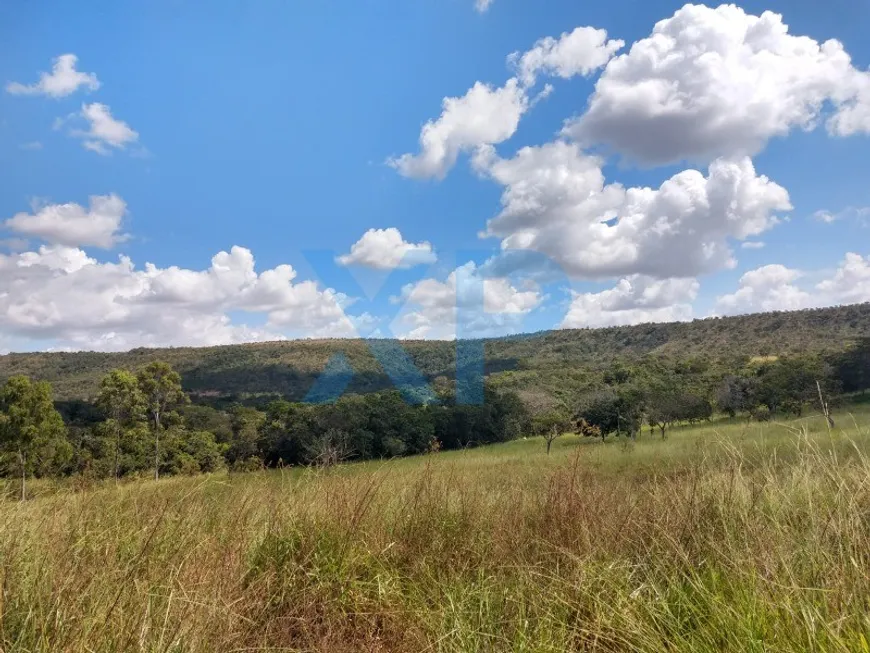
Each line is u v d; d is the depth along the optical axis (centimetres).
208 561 297
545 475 528
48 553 279
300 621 279
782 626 189
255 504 406
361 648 259
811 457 346
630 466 798
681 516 321
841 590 202
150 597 234
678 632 214
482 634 233
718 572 253
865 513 266
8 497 362
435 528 383
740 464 360
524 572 294
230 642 230
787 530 267
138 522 342
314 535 348
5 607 217
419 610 274
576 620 239
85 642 198
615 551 308
